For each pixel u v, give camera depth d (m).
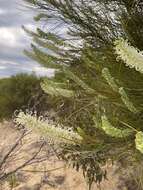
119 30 2.79
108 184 3.81
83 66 2.91
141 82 2.46
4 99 7.01
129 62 1.77
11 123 6.28
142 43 2.64
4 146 5.18
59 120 3.01
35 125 2.03
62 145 2.52
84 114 3.01
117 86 2.23
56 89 2.70
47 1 2.91
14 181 4.04
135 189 3.55
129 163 2.89
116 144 2.45
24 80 7.46
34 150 4.65
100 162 3.12
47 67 2.94
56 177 4.19
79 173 4.22
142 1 2.73
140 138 1.64
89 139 2.32
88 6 2.84
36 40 2.94
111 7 2.79
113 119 2.36
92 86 2.55
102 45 2.83
